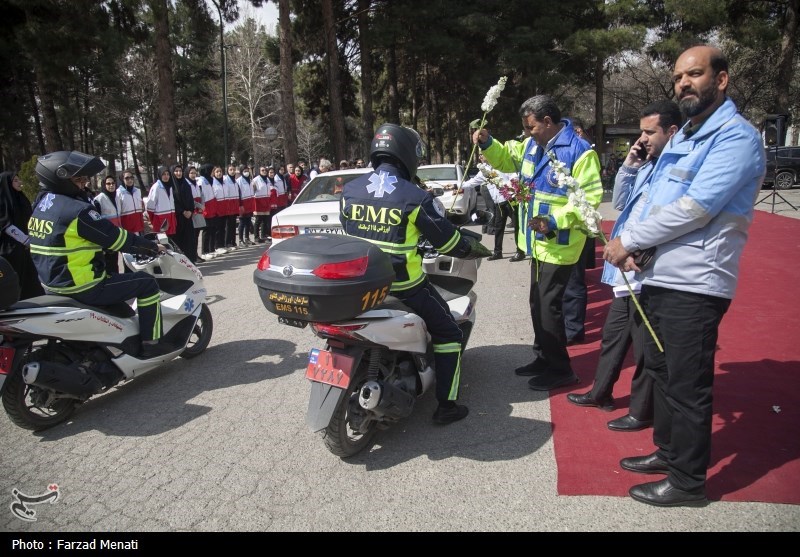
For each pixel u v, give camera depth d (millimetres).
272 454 3545
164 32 17031
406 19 25453
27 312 3752
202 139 42469
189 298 5188
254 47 39469
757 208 15797
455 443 3588
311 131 48156
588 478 3104
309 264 2979
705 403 2713
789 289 6844
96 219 4102
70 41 14781
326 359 3291
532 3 25719
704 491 2811
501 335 5742
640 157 3699
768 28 26297
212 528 2826
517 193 4031
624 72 44906
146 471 3400
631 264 2797
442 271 4719
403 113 44125
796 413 3717
